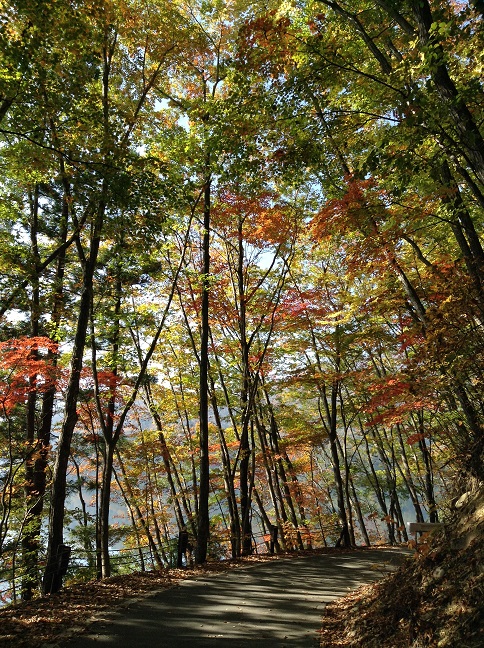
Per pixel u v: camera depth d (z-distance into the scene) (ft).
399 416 39.34
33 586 43.91
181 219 49.83
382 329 51.88
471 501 17.89
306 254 57.98
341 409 64.34
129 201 29.91
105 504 38.52
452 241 37.09
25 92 27.25
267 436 76.59
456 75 26.40
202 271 52.06
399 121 22.11
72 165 29.84
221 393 63.93
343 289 52.08
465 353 22.22
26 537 45.27
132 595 25.54
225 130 26.68
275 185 50.29
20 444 48.78
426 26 20.04
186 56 47.42
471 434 23.08
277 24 25.58
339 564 37.14
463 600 13.29
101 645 17.40
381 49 31.32
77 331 35.40
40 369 38.45
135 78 44.68
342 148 34.01
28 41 25.73
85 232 48.19
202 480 41.32
